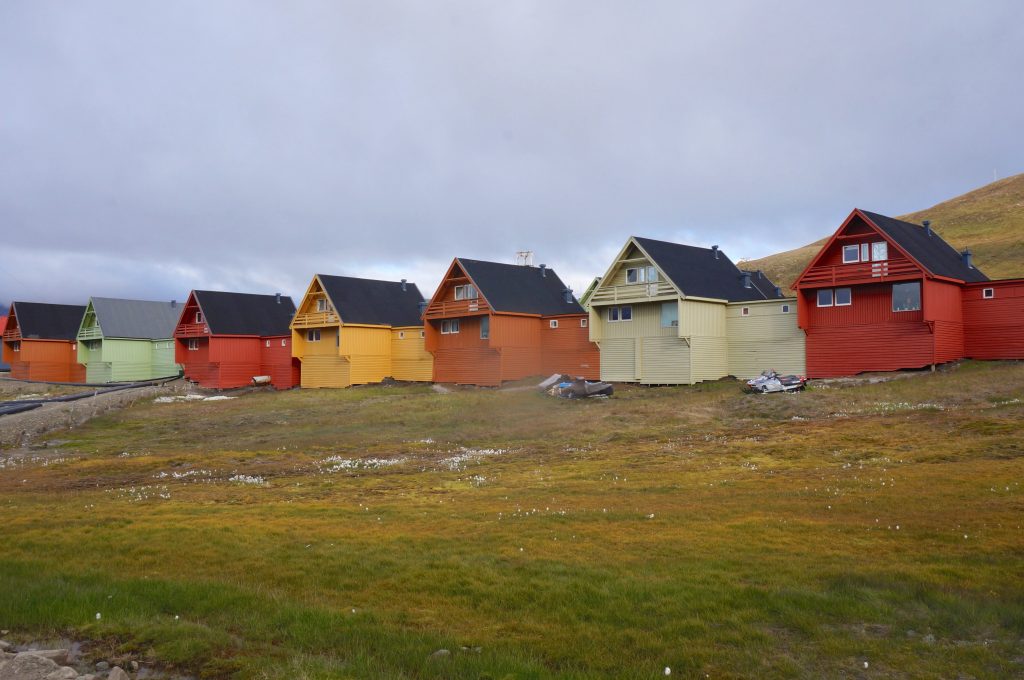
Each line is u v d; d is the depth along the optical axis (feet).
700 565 40.96
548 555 43.88
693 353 147.33
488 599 37.09
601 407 129.08
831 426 94.94
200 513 58.49
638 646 30.94
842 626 32.27
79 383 260.01
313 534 50.37
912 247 128.16
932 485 58.70
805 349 140.26
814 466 73.31
